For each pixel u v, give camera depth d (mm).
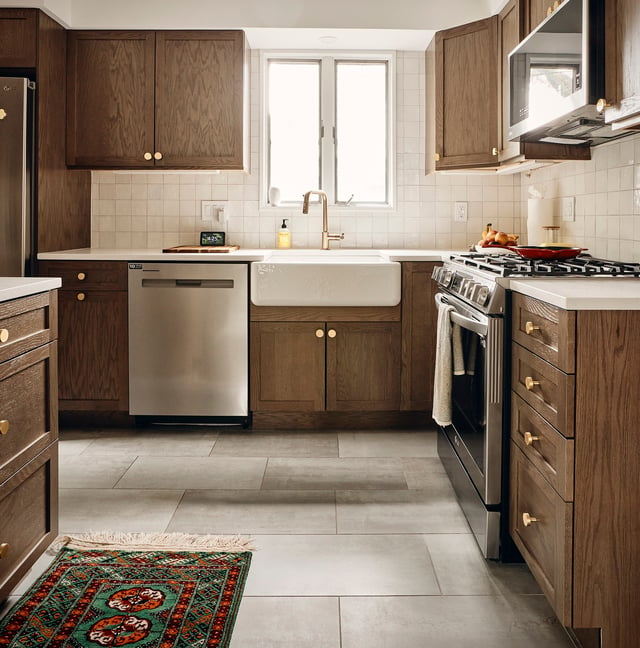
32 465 1984
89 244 4465
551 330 1819
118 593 2057
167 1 3979
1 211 3625
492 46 3734
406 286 3768
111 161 4062
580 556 1723
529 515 2041
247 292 3746
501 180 4430
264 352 3779
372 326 3779
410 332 3787
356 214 4445
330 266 3684
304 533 2494
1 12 3684
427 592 2090
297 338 3773
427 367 3805
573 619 1736
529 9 3277
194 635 1841
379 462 3283
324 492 2896
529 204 3801
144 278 3756
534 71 2807
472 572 2219
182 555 2307
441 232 4453
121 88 4027
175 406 3807
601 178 3160
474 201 4441
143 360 3795
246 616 1943
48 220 3854
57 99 3941
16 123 3584
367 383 3805
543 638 1854
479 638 1851
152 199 4441
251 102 4379
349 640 1831
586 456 1704
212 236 4363
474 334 2488
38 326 2039
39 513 2061
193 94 4020
